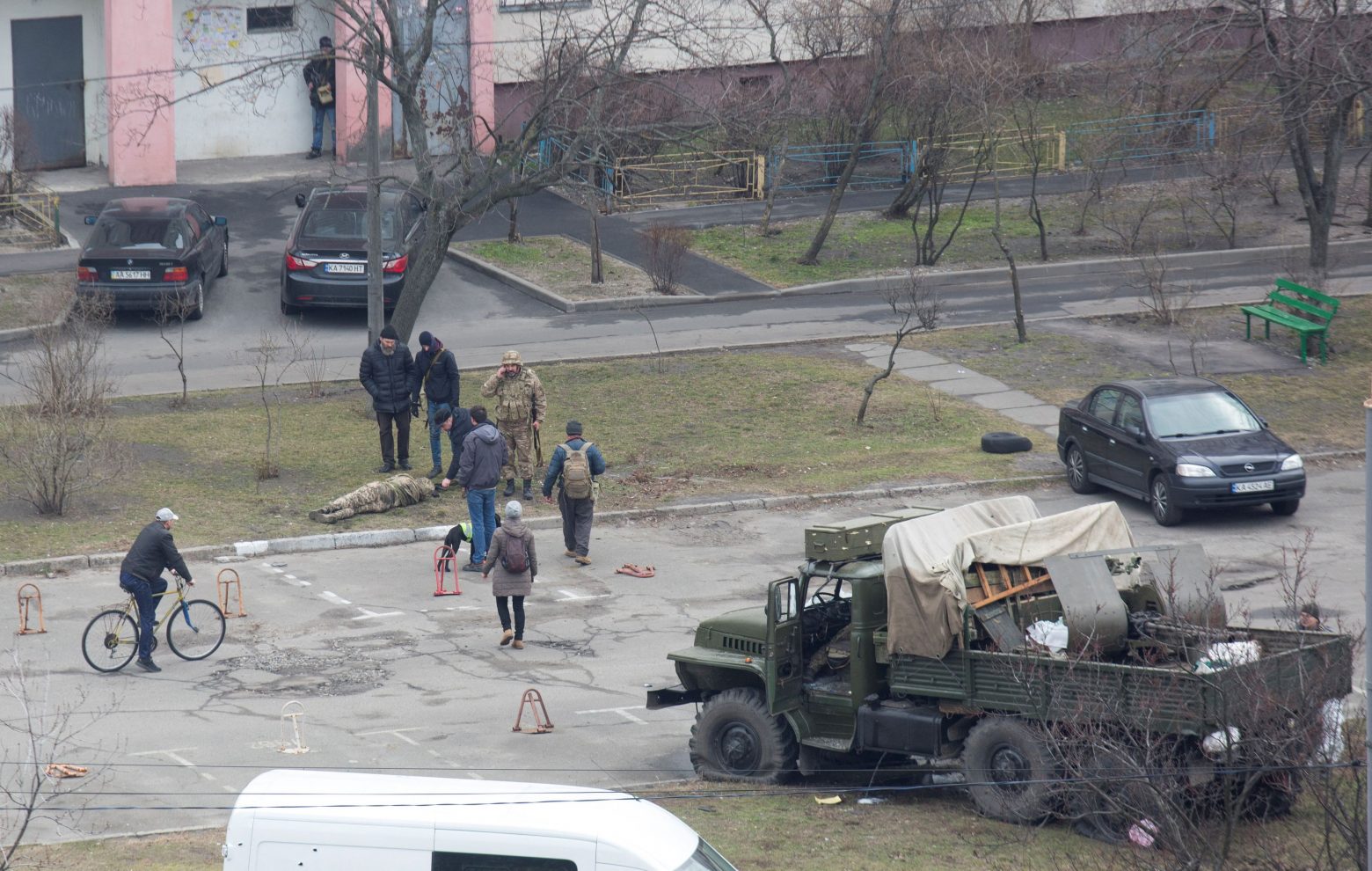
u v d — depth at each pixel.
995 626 46.72
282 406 103.69
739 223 154.12
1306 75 103.12
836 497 88.25
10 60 158.12
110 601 70.00
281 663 63.25
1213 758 41.38
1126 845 41.53
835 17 157.62
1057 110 183.88
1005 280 137.62
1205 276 136.38
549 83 111.06
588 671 62.84
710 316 126.69
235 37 167.12
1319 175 166.75
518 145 106.62
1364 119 164.62
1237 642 43.81
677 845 33.62
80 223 143.25
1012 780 45.50
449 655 64.62
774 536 82.69
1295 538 80.25
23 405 94.75
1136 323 123.38
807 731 50.91
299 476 90.06
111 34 154.12
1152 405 86.25
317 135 170.38
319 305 120.50
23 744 52.78
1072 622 45.50
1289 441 97.44
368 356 90.00
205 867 42.28
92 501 84.56
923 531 48.47
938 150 145.00
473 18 166.12
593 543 81.75
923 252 140.88
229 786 49.72
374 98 100.31
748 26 167.12
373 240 101.75
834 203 139.25
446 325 123.31
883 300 131.12
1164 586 47.34
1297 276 122.56
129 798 48.41
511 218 145.38
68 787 48.97
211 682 60.91
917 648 47.34
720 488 89.88
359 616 69.69
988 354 115.88
